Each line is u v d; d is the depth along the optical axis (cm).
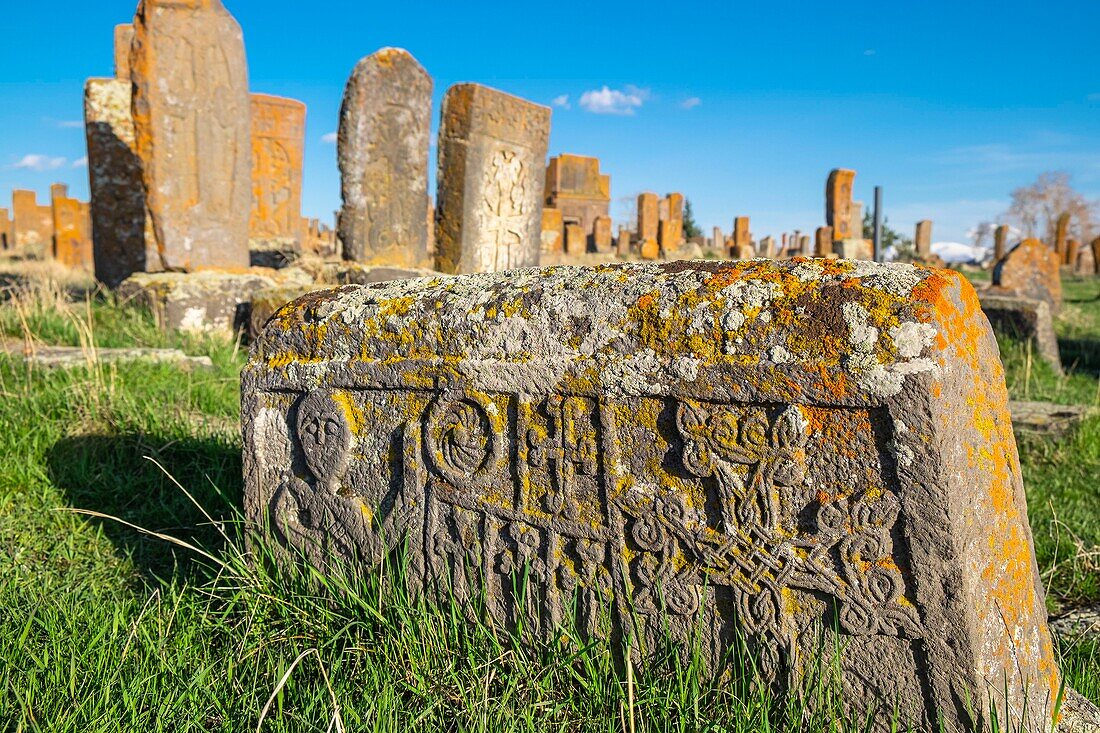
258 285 834
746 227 3195
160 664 237
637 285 216
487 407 233
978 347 198
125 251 1098
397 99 945
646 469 214
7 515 343
